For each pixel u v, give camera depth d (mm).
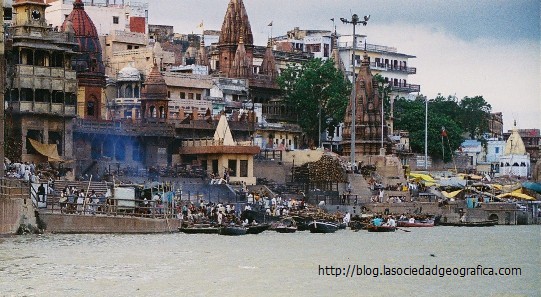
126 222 146625
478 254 130250
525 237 161750
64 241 128875
